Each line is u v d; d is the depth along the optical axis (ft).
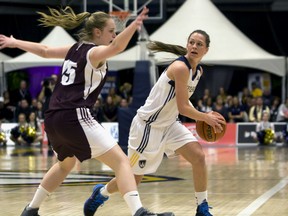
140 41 67.82
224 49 83.71
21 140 79.97
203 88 97.30
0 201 30.07
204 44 23.38
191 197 31.22
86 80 21.12
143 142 23.82
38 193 22.81
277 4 105.81
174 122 24.16
